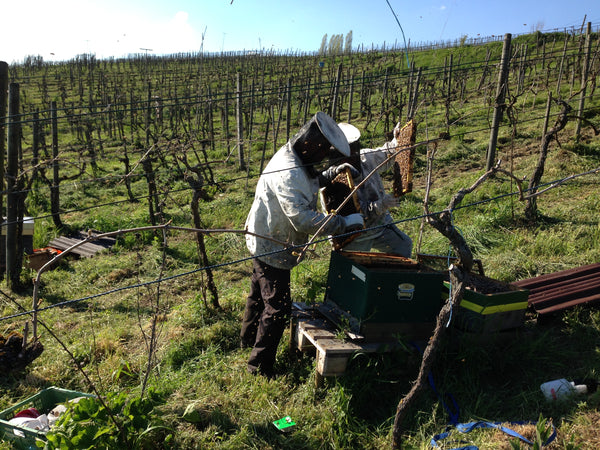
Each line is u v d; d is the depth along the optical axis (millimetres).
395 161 4605
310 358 4691
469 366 4141
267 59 66125
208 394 4277
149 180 10305
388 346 4145
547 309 4844
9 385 4750
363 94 25328
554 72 26281
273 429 3850
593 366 4082
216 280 7523
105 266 8570
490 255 7074
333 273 4645
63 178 11172
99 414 3369
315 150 4094
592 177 10406
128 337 5746
